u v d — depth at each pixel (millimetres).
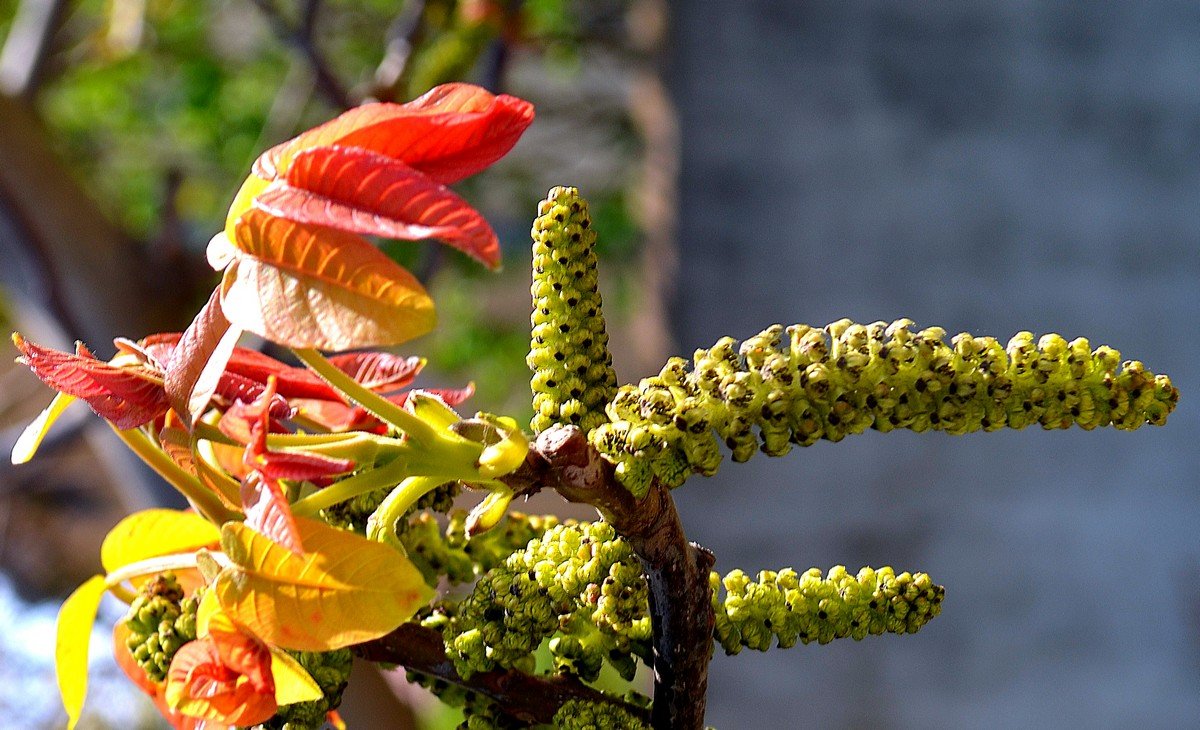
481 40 1386
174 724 623
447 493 614
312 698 586
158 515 632
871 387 578
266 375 612
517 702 602
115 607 1927
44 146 1424
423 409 573
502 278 3066
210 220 2717
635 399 580
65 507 3129
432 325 557
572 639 605
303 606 575
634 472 575
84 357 594
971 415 581
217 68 2816
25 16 1539
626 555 590
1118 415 583
